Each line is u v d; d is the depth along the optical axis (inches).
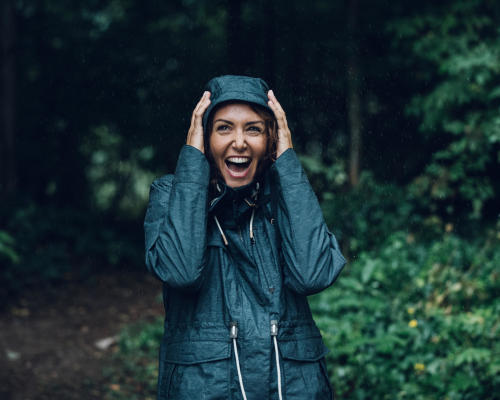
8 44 418.9
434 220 284.0
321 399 74.9
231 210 78.1
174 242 73.6
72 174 457.4
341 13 345.7
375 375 173.6
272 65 336.8
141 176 450.9
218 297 74.9
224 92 77.6
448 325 181.5
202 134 78.9
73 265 365.4
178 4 397.1
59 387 198.4
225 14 369.1
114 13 416.8
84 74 412.2
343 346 186.5
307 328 76.7
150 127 395.5
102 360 227.6
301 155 308.8
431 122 303.3
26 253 349.1
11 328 268.1
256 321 73.5
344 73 334.3
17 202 400.8
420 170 334.3
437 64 309.3
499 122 272.4
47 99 436.8
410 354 179.0
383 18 338.6
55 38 428.5
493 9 305.6
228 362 72.5
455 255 235.9
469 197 292.4
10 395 189.3
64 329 270.7
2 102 422.6
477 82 289.9
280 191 77.4
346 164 328.2
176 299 76.8
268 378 72.0
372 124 343.0
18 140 446.0
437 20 303.3
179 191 76.1
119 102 403.5
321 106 334.0
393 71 334.6
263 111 78.6
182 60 375.9
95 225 415.8
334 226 292.5
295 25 339.3
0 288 315.9
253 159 78.4
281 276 76.9
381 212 294.0
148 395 193.6
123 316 292.7
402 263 232.2
